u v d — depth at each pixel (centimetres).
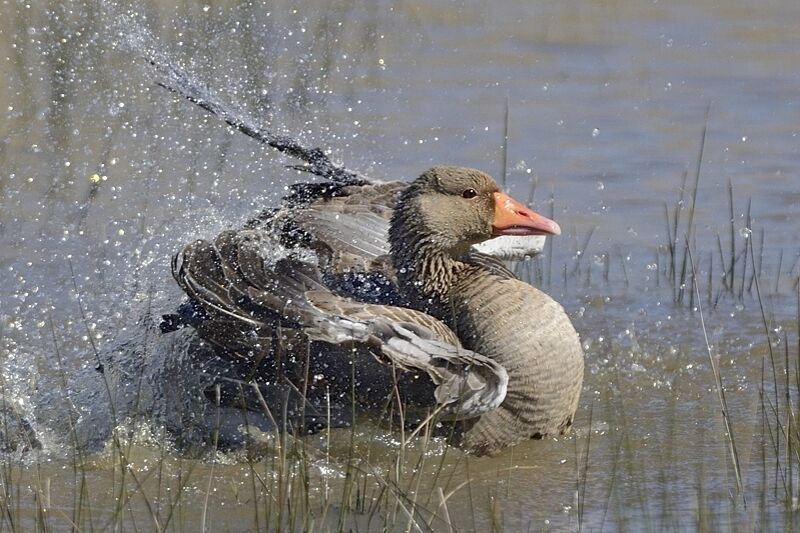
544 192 1772
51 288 1338
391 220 1109
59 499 945
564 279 1501
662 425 1086
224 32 1978
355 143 1877
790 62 2366
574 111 2114
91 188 1625
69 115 1828
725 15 2650
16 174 1677
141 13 1953
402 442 947
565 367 1030
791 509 878
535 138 1975
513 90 2205
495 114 2080
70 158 1717
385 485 899
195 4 1998
